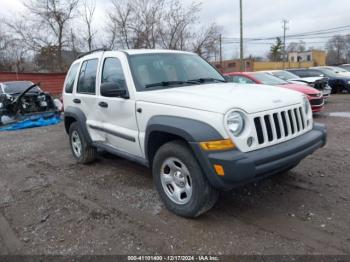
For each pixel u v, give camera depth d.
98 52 4.93
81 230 3.37
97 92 4.71
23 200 4.28
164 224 3.37
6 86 12.27
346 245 2.85
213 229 3.23
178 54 4.71
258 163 2.96
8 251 3.07
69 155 6.50
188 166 3.23
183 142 3.35
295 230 3.14
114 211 3.75
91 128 5.05
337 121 8.77
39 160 6.29
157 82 4.04
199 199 3.20
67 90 5.78
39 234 3.35
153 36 24.84
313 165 4.95
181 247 2.96
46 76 22.56
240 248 2.89
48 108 11.91
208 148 2.95
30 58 33.28
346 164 4.95
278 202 3.75
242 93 3.42
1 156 6.85
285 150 3.16
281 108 3.29
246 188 4.17
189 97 3.32
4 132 10.24
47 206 4.02
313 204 3.65
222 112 2.94
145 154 3.82
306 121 3.65
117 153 4.52
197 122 3.07
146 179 4.76
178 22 24.58
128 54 4.24
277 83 9.28
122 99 4.06
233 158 2.87
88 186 4.61
